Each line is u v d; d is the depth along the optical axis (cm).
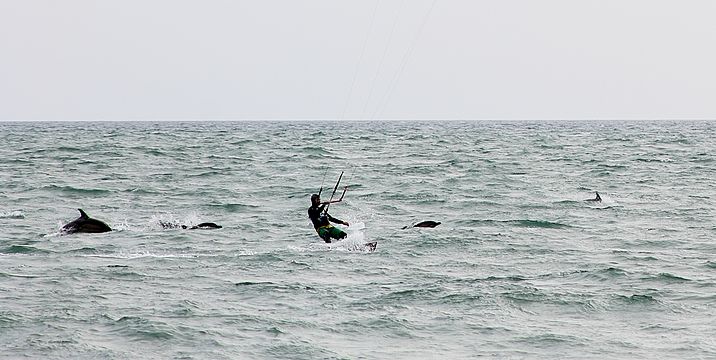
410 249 5991
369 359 3475
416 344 3678
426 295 4503
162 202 8962
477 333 3834
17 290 4572
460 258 5666
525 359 3484
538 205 8644
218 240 6444
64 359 3441
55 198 9256
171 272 5138
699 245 6181
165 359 3450
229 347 3603
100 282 4812
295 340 3706
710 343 3644
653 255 5747
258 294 4538
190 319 4000
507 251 5919
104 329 3831
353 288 4694
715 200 9050
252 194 9762
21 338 3691
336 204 8831
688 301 4362
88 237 6531
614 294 4509
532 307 4275
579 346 3638
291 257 5672
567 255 5766
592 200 9012
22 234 6669
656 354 3509
